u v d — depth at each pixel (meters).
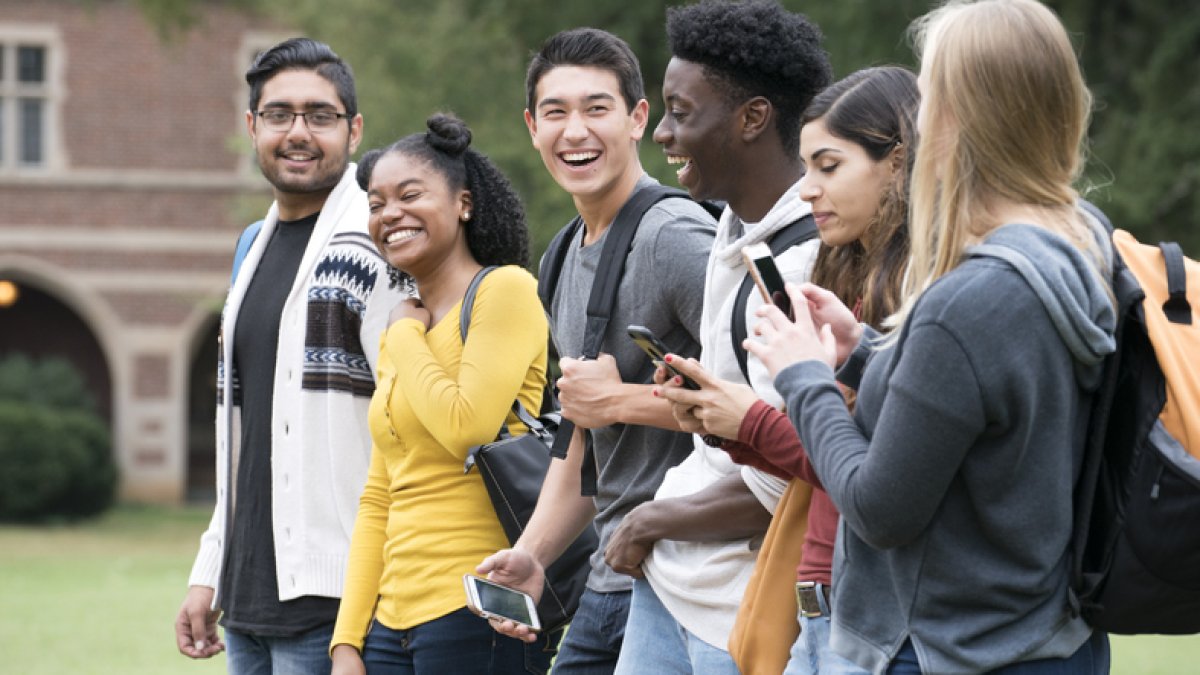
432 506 4.91
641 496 4.57
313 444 5.48
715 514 4.08
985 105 3.09
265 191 32.16
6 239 34.72
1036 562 3.08
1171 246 3.28
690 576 4.17
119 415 35.00
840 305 3.56
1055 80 3.10
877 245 3.68
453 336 4.99
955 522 3.11
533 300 4.96
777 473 3.76
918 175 3.18
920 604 3.15
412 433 4.93
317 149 5.69
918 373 3.02
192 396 37.34
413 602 4.88
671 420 4.23
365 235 5.57
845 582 3.29
